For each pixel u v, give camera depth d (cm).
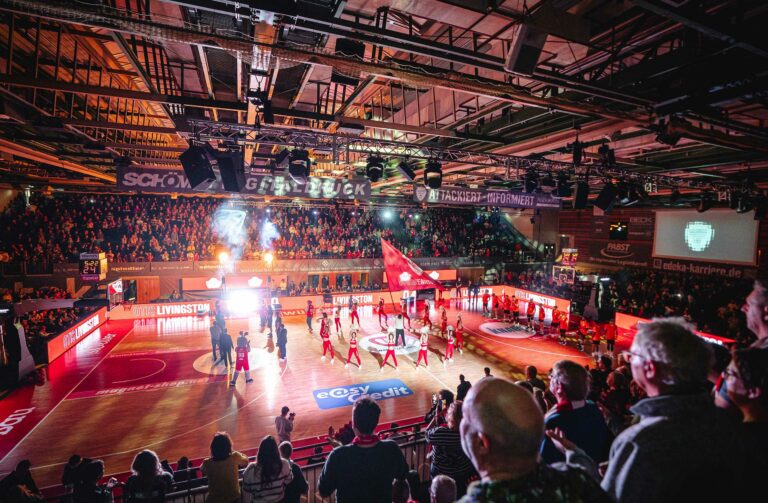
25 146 1277
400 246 3394
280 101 1117
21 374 1402
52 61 932
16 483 632
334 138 1032
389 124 958
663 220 2733
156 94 775
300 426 1156
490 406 133
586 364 1694
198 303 2439
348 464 278
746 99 625
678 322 176
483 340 2062
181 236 2848
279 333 1655
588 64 724
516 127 1088
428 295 2983
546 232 3619
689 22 437
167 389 1388
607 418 328
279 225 3177
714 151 1255
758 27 459
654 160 1444
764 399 172
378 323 2361
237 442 1070
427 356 1784
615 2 560
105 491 527
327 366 1627
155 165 1772
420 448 755
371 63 599
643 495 143
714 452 144
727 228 2383
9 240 2392
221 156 1015
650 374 166
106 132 1370
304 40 607
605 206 1394
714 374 283
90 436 1087
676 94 660
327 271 3030
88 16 456
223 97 1024
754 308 212
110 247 2661
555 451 254
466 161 1257
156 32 490
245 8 463
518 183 2095
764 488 146
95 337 1975
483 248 3688
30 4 436
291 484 444
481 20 594
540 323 2278
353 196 1260
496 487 125
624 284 2967
